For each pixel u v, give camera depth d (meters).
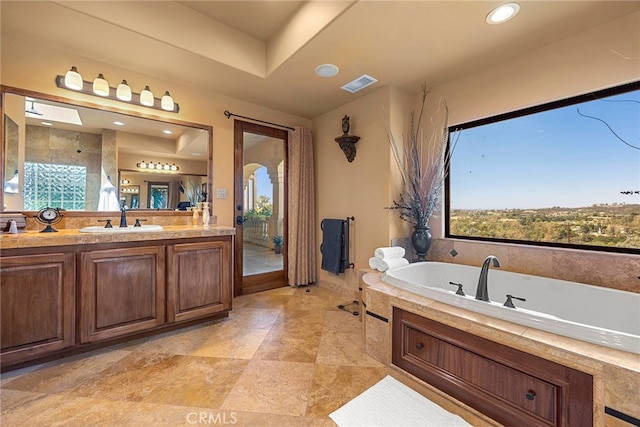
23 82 2.08
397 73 2.56
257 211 3.40
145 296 2.10
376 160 2.95
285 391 1.54
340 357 1.91
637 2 1.66
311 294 3.33
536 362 1.19
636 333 1.60
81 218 2.32
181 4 2.14
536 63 2.17
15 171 2.06
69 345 1.81
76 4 1.75
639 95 1.80
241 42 2.49
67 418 1.33
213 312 2.44
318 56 2.28
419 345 1.63
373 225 2.98
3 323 1.62
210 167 2.98
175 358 1.88
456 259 2.66
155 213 2.68
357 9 1.74
